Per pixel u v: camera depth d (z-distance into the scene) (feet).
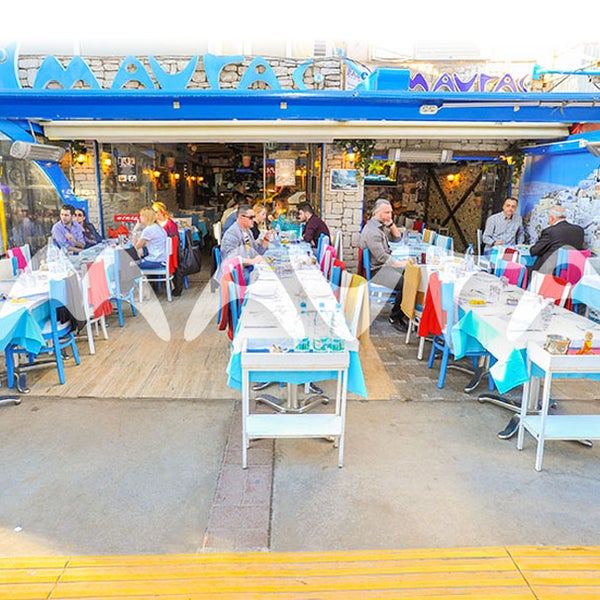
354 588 6.15
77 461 9.43
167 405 11.72
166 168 36.96
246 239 17.63
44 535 7.47
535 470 9.28
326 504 8.25
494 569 6.55
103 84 23.30
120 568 6.57
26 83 22.93
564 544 7.36
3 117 18.29
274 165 28.94
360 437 10.38
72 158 26.20
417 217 39.99
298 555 6.88
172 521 7.82
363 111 18.62
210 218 40.11
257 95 17.85
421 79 22.75
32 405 11.67
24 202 26.12
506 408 11.68
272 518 7.90
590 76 21.15
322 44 24.02
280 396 12.07
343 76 23.85
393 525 7.76
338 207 26.48
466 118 18.95
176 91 17.70
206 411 11.44
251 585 6.20
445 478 9.01
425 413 11.48
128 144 28.68
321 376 9.10
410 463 9.47
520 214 27.45
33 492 8.50
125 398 12.07
